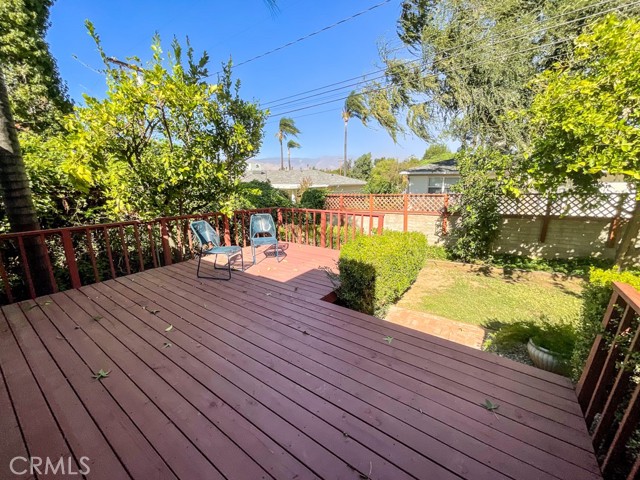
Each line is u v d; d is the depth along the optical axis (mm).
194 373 1890
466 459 1307
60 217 4410
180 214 5219
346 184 21578
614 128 3521
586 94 3748
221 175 4844
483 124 9883
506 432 1457
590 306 1839
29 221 3262
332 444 1371
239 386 1768
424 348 2217
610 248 6465
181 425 1468
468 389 1769
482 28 9102
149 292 3326
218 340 2301
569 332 3100
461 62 9469
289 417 1530
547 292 5340
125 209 4551
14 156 3164
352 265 3289
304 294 3291
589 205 5914
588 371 1630
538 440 1413
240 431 1436
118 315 2738
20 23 8234
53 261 4293
